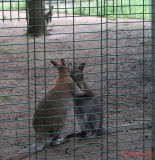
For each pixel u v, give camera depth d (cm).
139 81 849
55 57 1059
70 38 1258
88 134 576
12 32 1324
